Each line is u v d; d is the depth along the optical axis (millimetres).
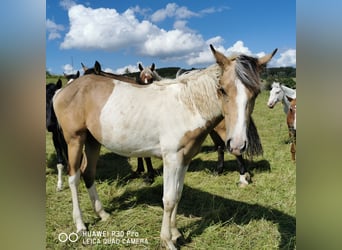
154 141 2945
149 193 4355
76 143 3291
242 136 2301
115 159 6191
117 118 2965
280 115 11094
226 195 4332
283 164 5598
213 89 2689
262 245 3082
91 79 3307
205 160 6129
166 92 2957
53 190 4453
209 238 3203
